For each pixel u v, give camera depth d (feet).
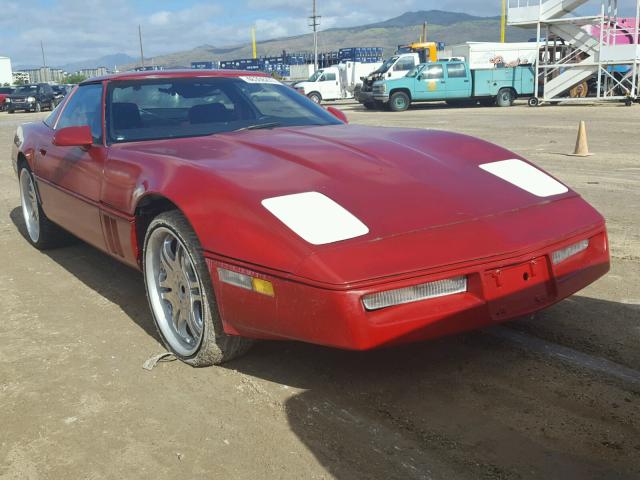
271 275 7.45
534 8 76.48
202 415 8.01
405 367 9.07
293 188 8.27
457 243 7.66
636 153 32.14
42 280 13.97
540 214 8.67
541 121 54.03
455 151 10.12
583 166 28.07
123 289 13.17
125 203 10.14
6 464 7.14
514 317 7.91
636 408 7.75
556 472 6.58
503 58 95.66
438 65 80.79
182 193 8.70
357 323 6.98
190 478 6.76
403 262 7.27
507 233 8.05
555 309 11.00
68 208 13.01
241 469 6.87
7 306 12.35
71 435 7.69
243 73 13.66
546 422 7.52
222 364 9.36
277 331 7.66
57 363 9.69
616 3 75.00
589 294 11.73
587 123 50.34
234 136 10.85
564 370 8.78
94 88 13.17
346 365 9.20
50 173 13.84
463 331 7.66
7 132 62.08
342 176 8.66
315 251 7.27
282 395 8.41
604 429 7.33
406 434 7.39
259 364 9.34
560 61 78.95
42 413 8.21
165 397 8.51
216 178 8.56
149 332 10.83
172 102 12.22
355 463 6.86
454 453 6.98
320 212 7.79
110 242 11.16
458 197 8.54
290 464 6.90
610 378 8.51
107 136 11.51
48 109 114.73
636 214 18.13
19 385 9.00
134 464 7.06
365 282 7.03
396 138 10.60
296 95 13.55
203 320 8.76
